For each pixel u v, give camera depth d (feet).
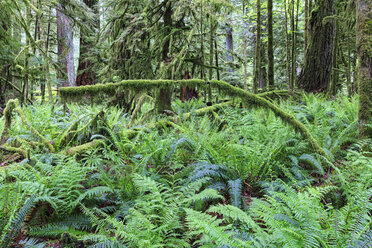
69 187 9.37
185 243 7.18
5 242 7.18
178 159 13.76
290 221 7.16
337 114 17.79
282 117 14.52
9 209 7.98
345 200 9.71
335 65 32.09
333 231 6.30
